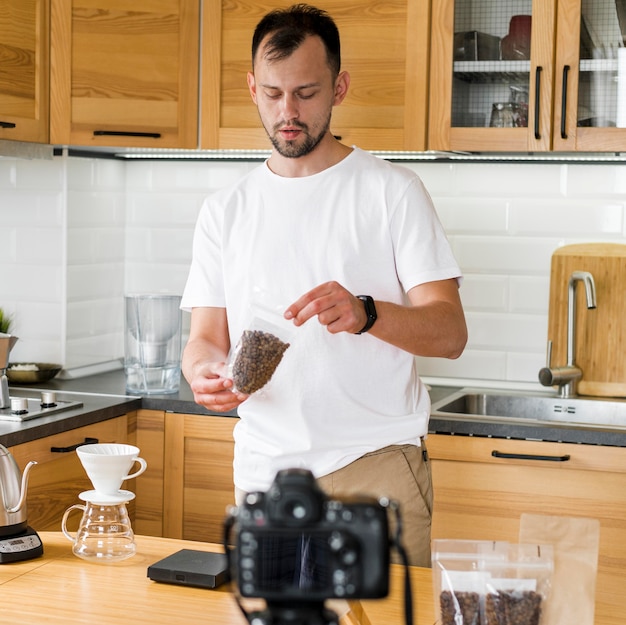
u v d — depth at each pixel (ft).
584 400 9.85
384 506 2.83
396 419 6.51
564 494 8.40
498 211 10.39
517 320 10.43
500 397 10.12
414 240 6.53
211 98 10.02
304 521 2.74
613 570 8.30
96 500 5.40
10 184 10.89
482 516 8.62
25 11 9.63
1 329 10.62
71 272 10.85
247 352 5.97
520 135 9.27
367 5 9.50
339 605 4.76
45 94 9.87
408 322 5.95
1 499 5.47
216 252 7.00
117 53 9.88
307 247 6.64
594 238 10.16
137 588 4.99
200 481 9.58
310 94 6.45
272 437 6.51
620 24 9.00
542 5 9.13
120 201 11.62
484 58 9.34
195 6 9.99
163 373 10.05
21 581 5.07
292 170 6.78
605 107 9.09
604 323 9.93
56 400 9.56
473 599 3.97
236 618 4.60
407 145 9.51
